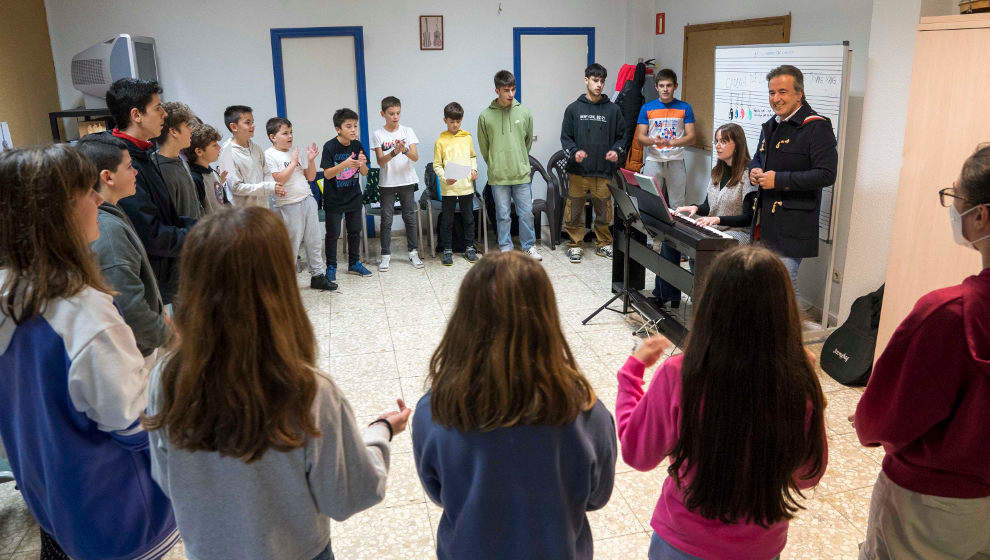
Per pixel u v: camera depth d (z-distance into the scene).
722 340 1.20
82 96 5.98
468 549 1.21
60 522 1.51
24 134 5.35
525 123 5.62
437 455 1.21
